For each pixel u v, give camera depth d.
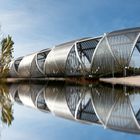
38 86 51.81
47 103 22.34
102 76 64.06
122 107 17.72
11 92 35.94
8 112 16.52
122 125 11.59
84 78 67.94
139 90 31.06
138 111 15.92
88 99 24.16
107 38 63.25
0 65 71.38
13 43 71.25
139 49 59.50
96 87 41.38
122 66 59.78
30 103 22.55
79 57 72.19
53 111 17.11
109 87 39.41
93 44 70.31
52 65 86.94
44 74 96.75
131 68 59.12
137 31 59.59
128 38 59.78
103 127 11.04
